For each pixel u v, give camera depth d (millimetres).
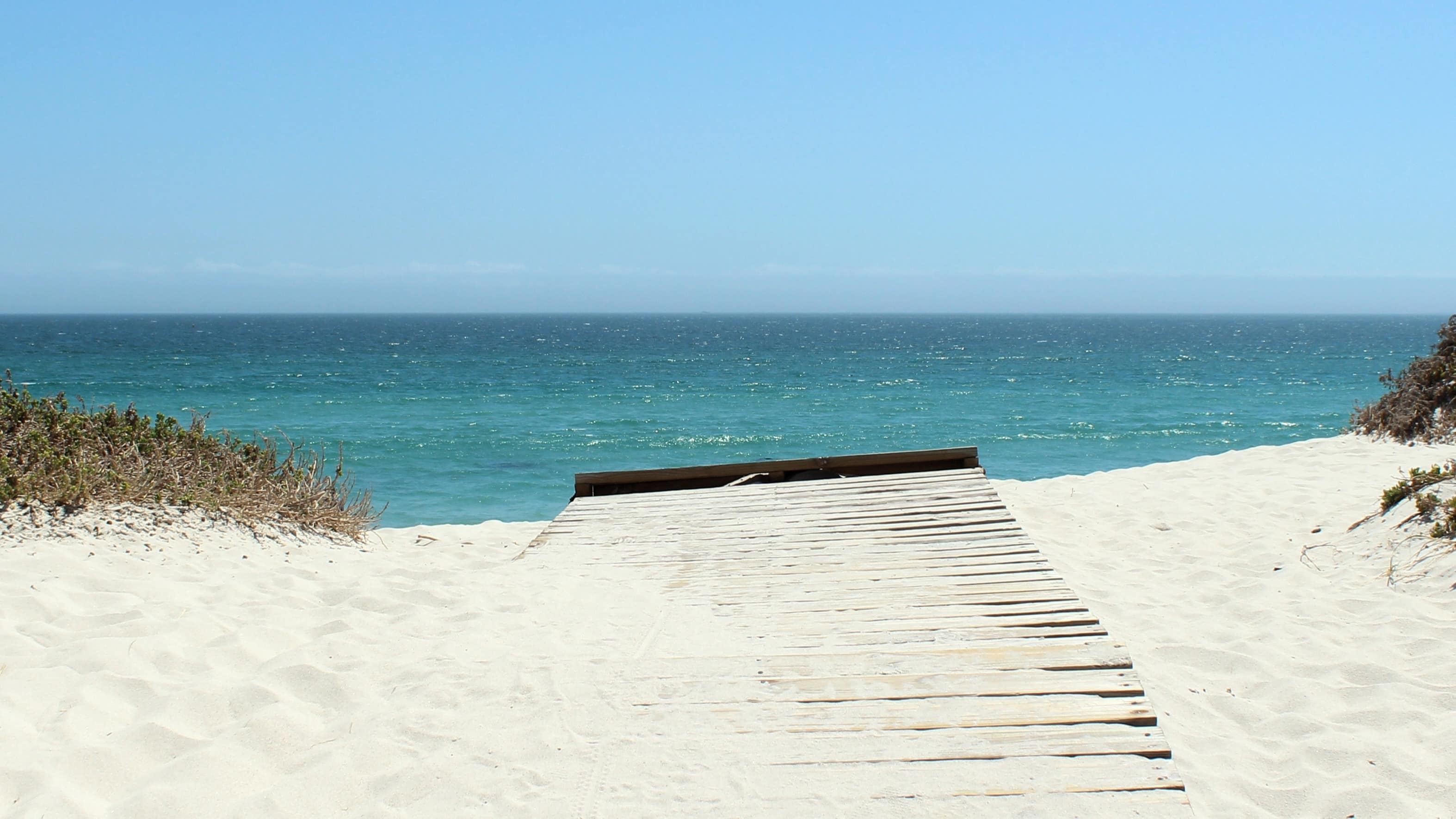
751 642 4871
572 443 24578
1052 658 4359
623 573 6617
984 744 3559
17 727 3988
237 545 7605
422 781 3512
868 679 4219
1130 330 160000
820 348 86438
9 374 8812
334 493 9289
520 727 3910
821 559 6660
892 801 3201
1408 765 4020
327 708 4289
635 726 3859
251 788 3572
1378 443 13672
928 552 6660
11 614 5500
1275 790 3984
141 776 3668
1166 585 7285
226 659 4945
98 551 6781
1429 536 6820
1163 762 3395
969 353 76250
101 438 8219
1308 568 7258
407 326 192125
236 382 43500
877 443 24625
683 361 63406
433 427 27484
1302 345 91500
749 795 3287
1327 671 5195
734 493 9328
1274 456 13539
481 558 8617
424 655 4871
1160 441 24547
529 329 164500
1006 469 20484
